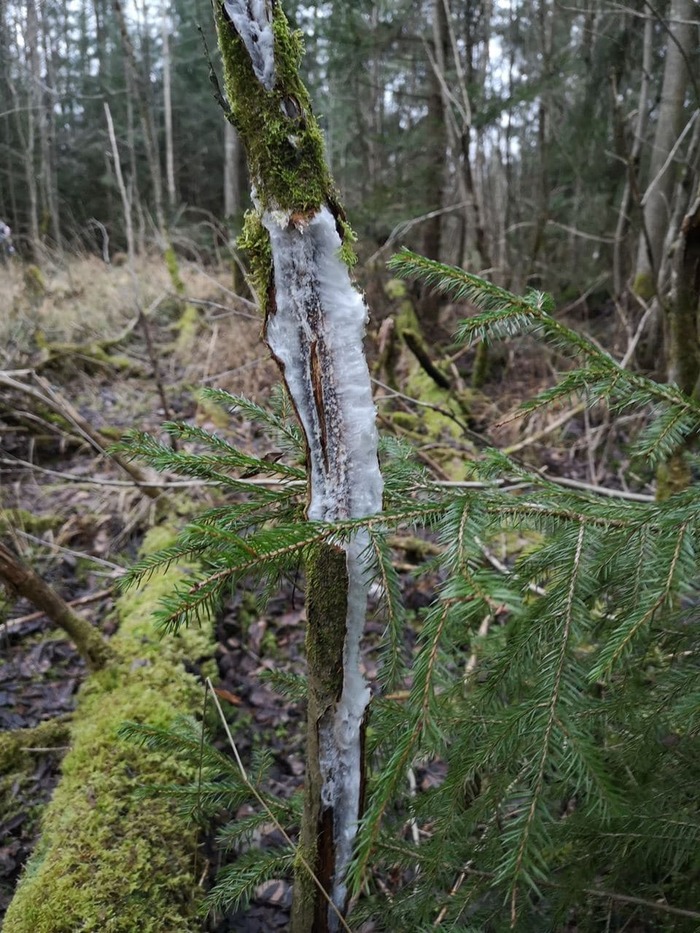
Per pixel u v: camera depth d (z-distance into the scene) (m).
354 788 1.11
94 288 7.33
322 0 5.07
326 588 0.96
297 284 0.90
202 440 1.31
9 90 8.65
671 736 1.23
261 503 1.15
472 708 1.21
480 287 1.07
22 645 2.71
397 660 0.86
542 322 1.06
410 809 1.25
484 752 0.97
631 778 1.14
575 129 6.14
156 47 12.89
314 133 0.86
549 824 1.17
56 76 10.47
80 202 13.22
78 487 3.88
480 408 5.11
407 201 6.49
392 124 9.85
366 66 7.81
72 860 1.68
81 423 3.37
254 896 1.76
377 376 5.01
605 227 6.96
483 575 0.74
